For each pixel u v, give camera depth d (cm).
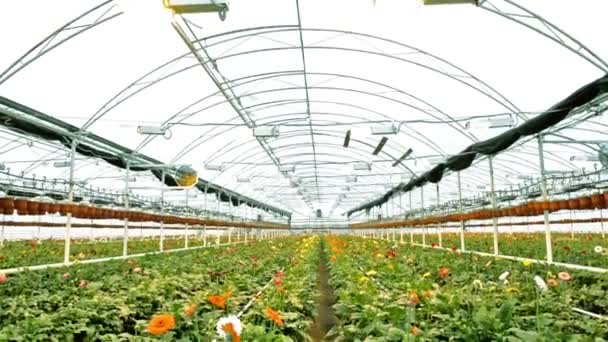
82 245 2798
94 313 648
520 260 1343
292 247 2855
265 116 1956
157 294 844
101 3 914
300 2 1045
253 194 4441
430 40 1186
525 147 2025
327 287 1528
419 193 4275
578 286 972
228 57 1313
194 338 580
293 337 689
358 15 1093
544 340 481
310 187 4569
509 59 1191
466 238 3462
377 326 577
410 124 1898
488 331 536
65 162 2156
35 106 1289
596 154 2067
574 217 3772
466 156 1830
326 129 2262
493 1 971
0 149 1945
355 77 1517
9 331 565
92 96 1302
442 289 855
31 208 1302
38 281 1032
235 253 2106
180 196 3716
